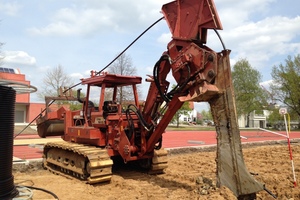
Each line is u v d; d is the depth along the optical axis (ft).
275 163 34.78
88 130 27.48
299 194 20.21
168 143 63.57
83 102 30.94
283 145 62.28
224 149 17.90
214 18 18.37
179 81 20.07
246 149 51.47
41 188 22.63
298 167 31.22
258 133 102.01
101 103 28.22
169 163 35.37
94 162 23.84
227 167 17.69
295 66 158.92
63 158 29.40
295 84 154.71
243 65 175.73
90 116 29.86
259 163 34.96
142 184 24.64
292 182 23.77
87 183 24.77
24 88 20.01
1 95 17.61
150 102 24.40
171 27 20.94
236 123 17.71
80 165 26.03
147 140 25.75
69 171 28.66
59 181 25.99
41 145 49.39
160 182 25.39
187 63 19.17
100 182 24.81
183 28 20.18
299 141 74.38
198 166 32.81
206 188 19.21
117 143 26.66
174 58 20.52
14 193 18.71
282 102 161.89
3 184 17.70
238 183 17.20
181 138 78.95
